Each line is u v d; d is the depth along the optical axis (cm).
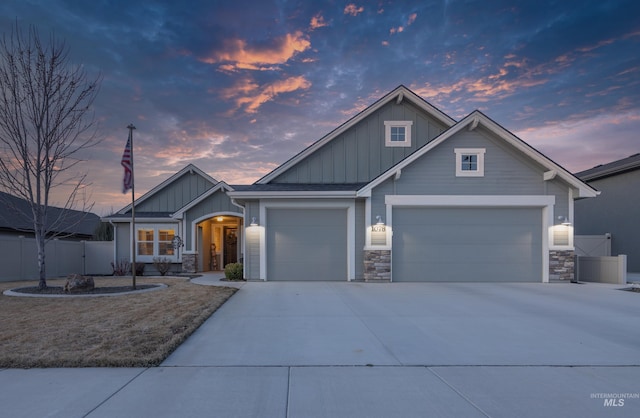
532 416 337
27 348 504
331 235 1298
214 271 1870
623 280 1230
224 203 1734
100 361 454
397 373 438
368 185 1230
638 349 536
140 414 335
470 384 407
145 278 1438
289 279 1289
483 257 1275
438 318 721
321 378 421
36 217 1071
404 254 1275
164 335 568
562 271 1259
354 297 952
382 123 1471
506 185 1270
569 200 1267
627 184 1858
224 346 538
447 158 1274
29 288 1046
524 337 594
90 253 1791
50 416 331
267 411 342
